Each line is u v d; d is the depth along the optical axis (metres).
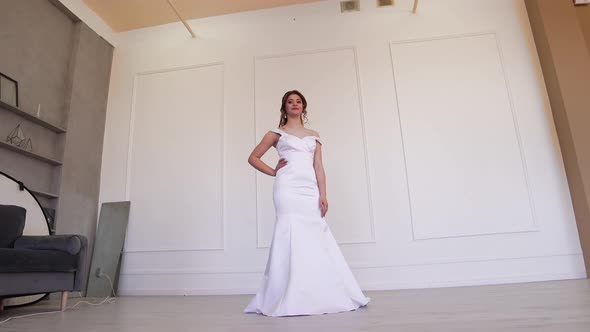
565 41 3.88
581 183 3.54
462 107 4.09
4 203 2.99
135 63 4.83
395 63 4.29
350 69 4.34
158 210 4.25
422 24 4.37
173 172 4.34
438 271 3.69
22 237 2.64
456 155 3.96
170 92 4.63
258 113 4.35
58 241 2.61
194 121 4.47
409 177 3.95
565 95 3.75
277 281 2.00
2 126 3.37
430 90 4.17
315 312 1.86
